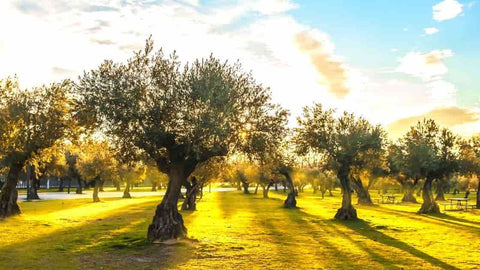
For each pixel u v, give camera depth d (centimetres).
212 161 3092
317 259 1927
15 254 2009
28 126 3691
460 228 3241
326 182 9725
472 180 10475
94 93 2342
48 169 7169
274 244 2364
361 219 4016
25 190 11869
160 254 2022
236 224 3450
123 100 2286
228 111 2252
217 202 7131
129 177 8356
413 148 5062
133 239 2500
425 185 5084
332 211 5103
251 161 2745
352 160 4056
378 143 4025
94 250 2125
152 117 2372
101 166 6756
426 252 2131
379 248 2255
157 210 2484
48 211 4681
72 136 3769
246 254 2036
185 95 2362
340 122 4128
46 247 2209
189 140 2362
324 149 4084
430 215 4644
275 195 10788
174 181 2531
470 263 1845
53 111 3731
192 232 2842
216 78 2350
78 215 4200
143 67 2441
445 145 5147
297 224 3509
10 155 3816
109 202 6744
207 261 1859
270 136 2595
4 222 3381
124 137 2439
